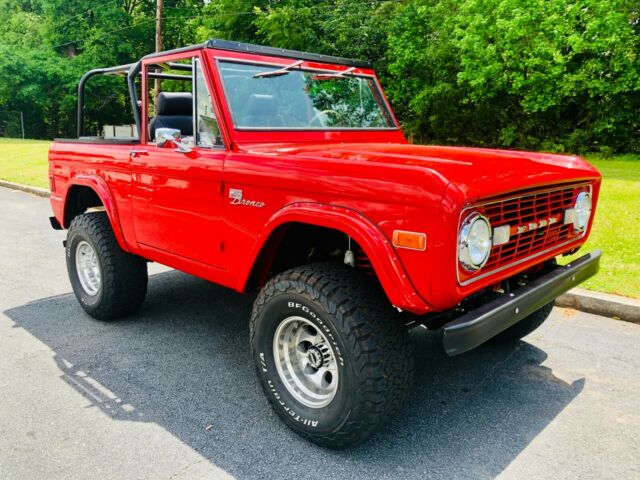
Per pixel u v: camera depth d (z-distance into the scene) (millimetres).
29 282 5477
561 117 21828
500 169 2479
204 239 3244
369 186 2332
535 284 2740
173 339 4074
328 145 3396
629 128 19891
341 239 3090
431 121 24812
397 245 2271
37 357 3750
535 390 3295
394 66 24234
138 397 3227
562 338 4031
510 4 19625
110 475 2520
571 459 2633
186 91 4285
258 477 2506
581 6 18656
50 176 4840
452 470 2553
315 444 2744
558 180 2750
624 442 2768
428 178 2178
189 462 2617
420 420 2977
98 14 39312
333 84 3844
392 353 2449
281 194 2703
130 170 3740
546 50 18812
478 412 3055
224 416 3023
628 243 5953
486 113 23391
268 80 3414
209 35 30484
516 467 2574
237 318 4512
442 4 22719
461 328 2262
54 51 41000
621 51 18391
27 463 2602
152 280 5520
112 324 4363
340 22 25641
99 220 4223
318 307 2500
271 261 2949
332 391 2652
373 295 2512
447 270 2178
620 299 4414
